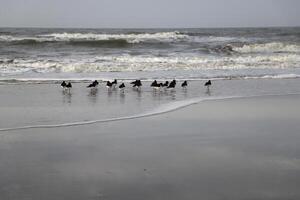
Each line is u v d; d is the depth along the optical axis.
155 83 18.39
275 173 7.25
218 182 6.82
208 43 46.56
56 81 20.42
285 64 29.19
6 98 15.41
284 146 9.01
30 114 12.38
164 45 43.59
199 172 7.29
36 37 47.12
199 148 8.83
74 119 11.70
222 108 13.55
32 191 6.35
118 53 34.53
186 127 10.77
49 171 7.27
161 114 12.51
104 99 15.64
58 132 10.11
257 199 6.16
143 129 10.50
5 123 11.10
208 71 25.64
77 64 25.72
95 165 7.62
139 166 7.59
